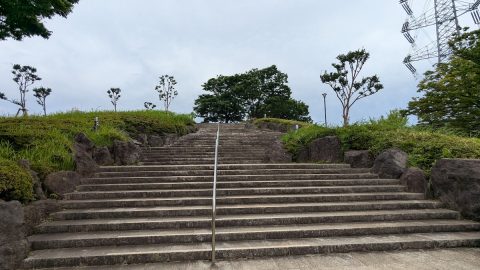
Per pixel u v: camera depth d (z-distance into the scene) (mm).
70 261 4133
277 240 4859
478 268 4027
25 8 6617
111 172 7594
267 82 41562
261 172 7848
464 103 11211
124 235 4770
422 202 6250
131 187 6758
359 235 5125
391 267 4066
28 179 5113
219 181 7270
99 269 4047
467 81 11250
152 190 6645
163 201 6035
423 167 7312
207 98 39750
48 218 5320
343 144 9273
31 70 30219
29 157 6270
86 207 5840
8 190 4715
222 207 5805
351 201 6414
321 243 4684
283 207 5844
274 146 10336
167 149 10992
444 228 5355
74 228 4992
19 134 7008
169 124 13742
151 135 12328
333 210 5980
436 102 12000
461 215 5828
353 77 20875
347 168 8336
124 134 10672
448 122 11766
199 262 4254
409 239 4891
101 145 8875
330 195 6449
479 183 5633
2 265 3805
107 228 5059
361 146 9016
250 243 4703
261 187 7000
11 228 4016
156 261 4273
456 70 11953
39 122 8969
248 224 5328
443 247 4844
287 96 41531
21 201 4949
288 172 7918
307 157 10055
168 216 5602
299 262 4254
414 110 12617
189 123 16344
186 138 13406
